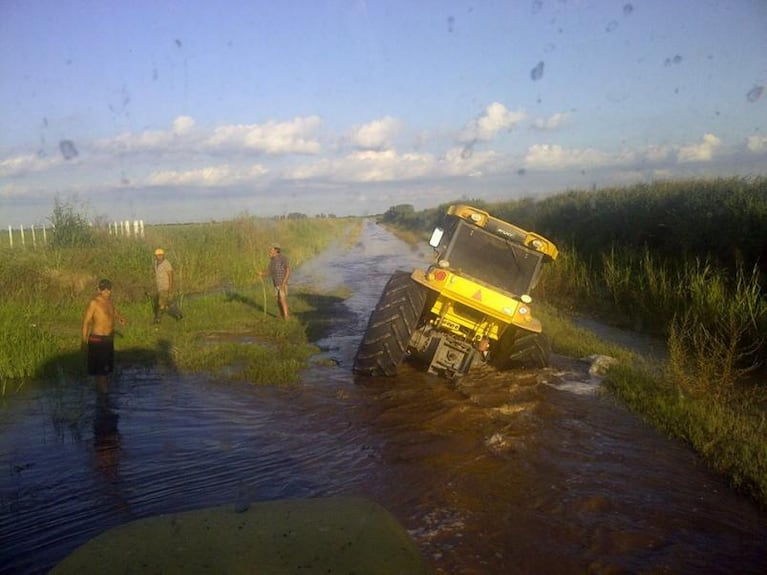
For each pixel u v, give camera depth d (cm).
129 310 1361
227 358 927
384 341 807
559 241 2036
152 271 1791
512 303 821
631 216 1759
